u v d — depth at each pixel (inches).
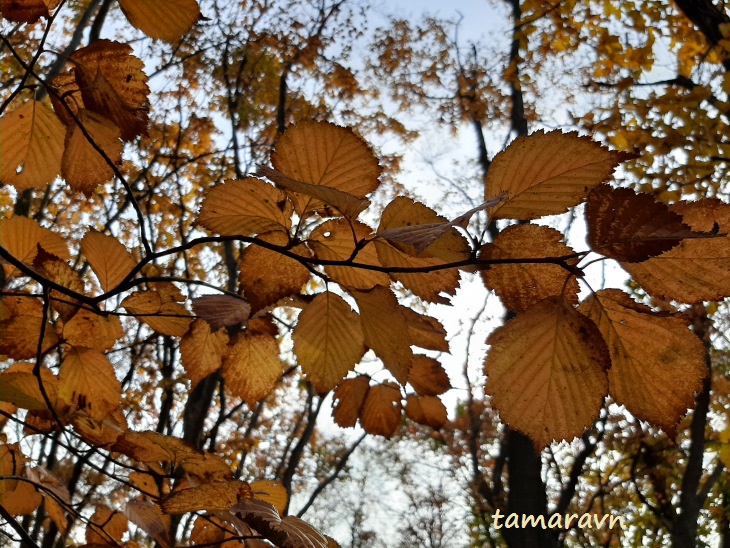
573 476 219.5
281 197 20.7
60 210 197.6
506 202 18.5
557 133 18.0
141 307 27.6
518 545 176.1
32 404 26.5
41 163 24.9
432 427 27.7
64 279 28.0
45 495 30.7
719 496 229.0
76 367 28.1
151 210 229.9
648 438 234.4
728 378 202.4
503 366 18.0
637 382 18.0
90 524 28.8
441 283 20.8
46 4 22.0
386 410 27.8
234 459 242.7
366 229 20.8
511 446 188.7
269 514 23.0
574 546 297.0
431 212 19.5
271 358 27.7
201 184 247.1
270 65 258.8
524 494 180.7
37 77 23.1
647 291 17.9
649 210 17.1
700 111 111.2
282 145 19.9
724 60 112.3
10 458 30.0
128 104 23.8
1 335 27.7
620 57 136.2
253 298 21.0
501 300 18.9
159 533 28.5
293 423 357.4
